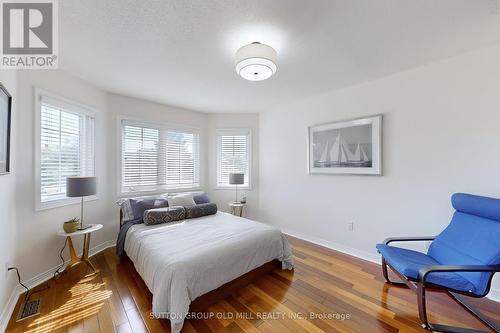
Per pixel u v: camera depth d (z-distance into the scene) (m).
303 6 1.45
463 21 1.61
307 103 3.48
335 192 3.14
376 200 2.71
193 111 4.21
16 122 1.99
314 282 2.22
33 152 2.16
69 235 2.22
